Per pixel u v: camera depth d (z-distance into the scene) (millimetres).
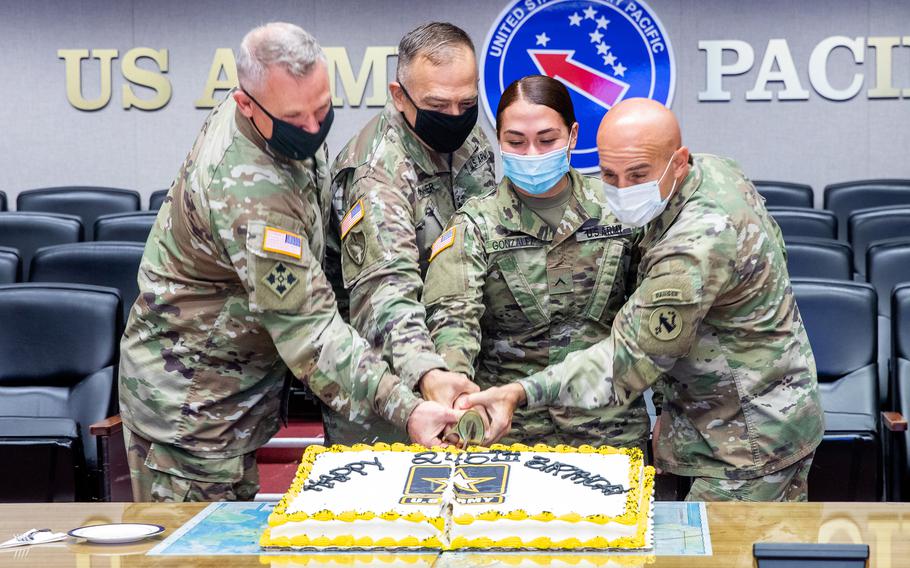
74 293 3896
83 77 7742
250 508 2336
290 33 2322
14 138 7801
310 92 2320
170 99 7707
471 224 2717
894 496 3709
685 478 2809
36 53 7742
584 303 2727
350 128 7594
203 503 2383
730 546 2006
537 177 2602
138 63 7703
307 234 2590
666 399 2678
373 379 2428
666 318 2383
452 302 2660
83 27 7707
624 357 2445
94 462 3730
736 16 7434
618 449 2330
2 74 7762
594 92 7449
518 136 2584
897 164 7453
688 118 7500
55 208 6824
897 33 7379
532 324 2742
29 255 5559
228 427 2729
